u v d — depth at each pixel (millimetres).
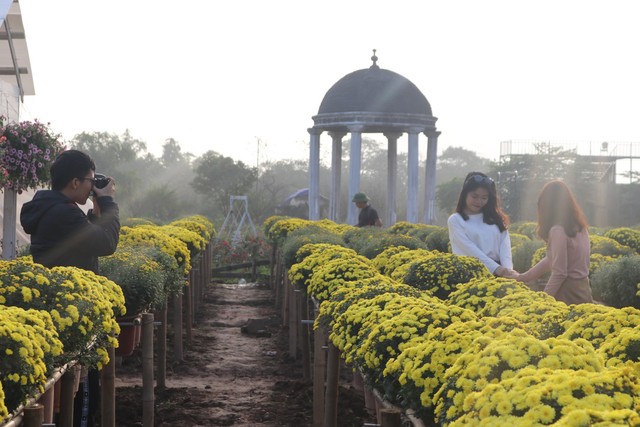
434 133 31609
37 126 13766
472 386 3979
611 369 3982
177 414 9453
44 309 5902
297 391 10695
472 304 6895
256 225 55062
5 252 14125
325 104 31469
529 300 6344
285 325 15969
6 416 4414
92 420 7840
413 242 12656
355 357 5832
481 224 8836
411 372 4691
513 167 46781
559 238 8039
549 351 4016
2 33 24328
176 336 12562
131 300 8586
